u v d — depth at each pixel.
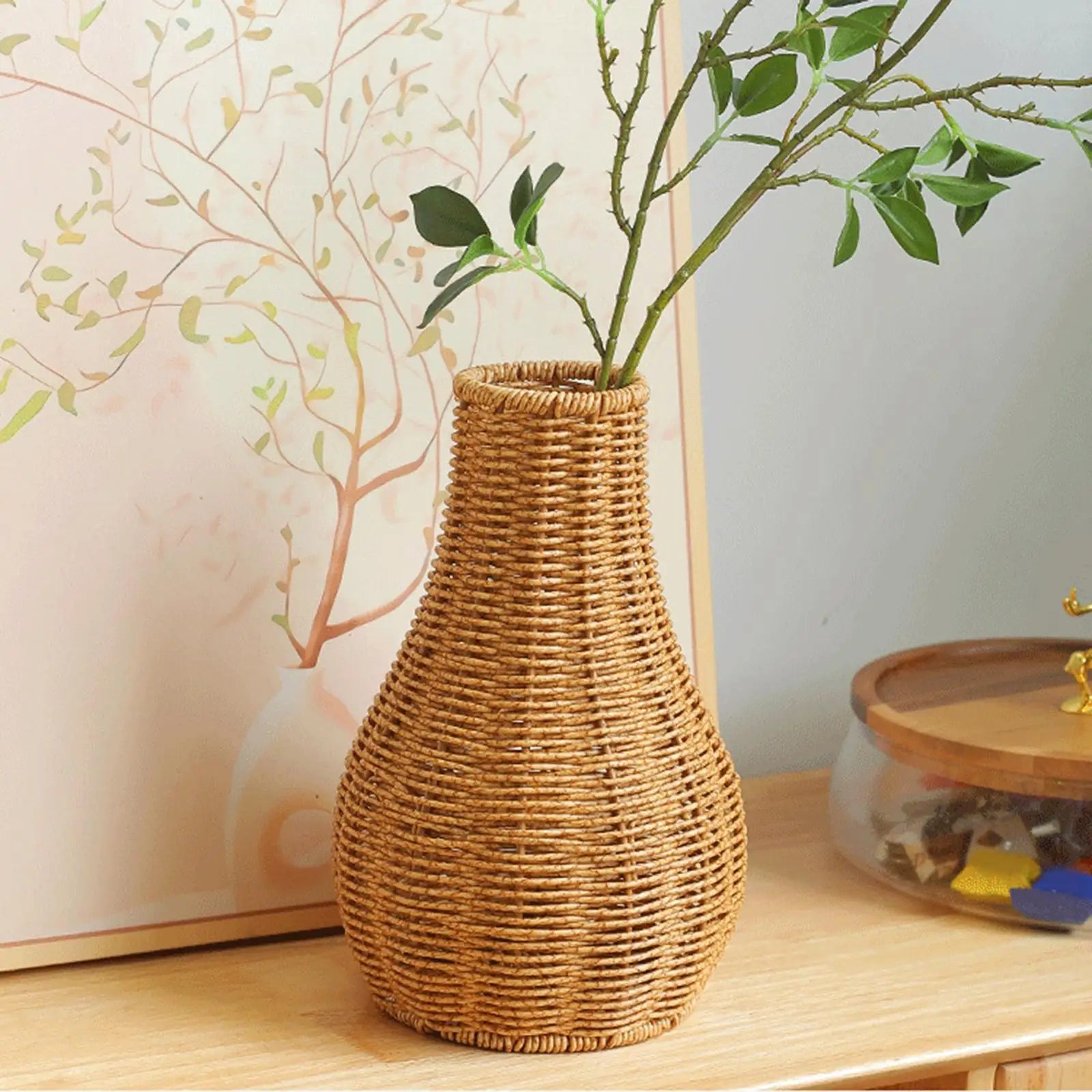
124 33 0.81
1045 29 1.11
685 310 0.95
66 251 0.81
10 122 0.80
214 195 0.84
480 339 0.90
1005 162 0.74
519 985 0.70
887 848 0.91
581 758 0.69
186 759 0.85
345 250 0.87
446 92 0.88
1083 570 1.21
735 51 1.02
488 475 0.70
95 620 0.83
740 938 0.86
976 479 1.17
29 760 0.82
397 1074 0.70
